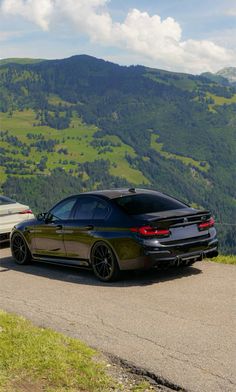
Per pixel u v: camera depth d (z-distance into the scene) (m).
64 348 5.73
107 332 6.41
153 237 8.82
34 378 4.99
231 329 6.22
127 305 7.67
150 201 9.80
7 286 9.70
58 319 7.14
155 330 6.36
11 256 13.33
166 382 4.81
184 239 9.09
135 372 5.13
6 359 5.43
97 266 9.66
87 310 7.54
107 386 4.80
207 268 9.95
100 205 9.90
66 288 9.16
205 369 5.02
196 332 6.18
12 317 7.19
